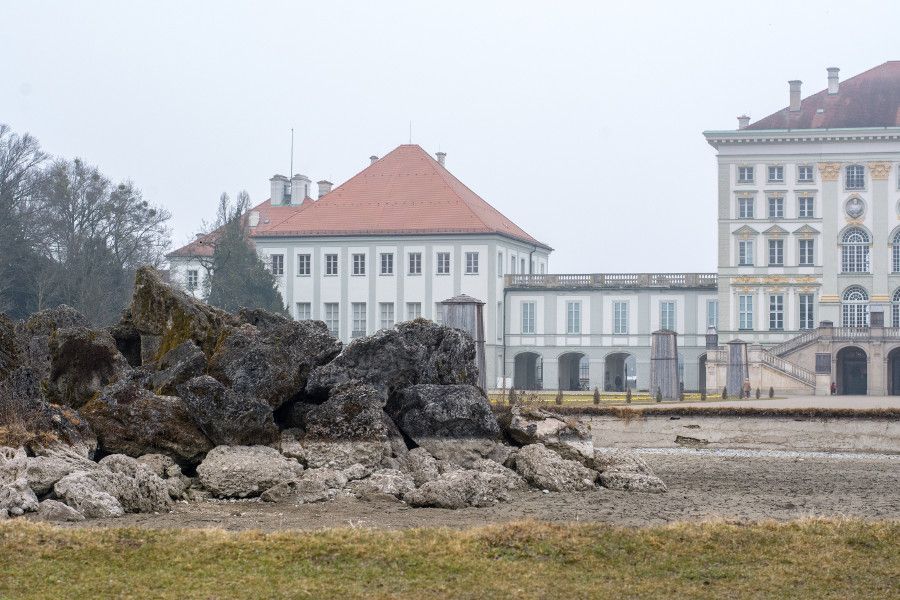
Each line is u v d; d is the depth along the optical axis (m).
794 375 104.69
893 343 107.50
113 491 23.58
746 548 19.56
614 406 62.28
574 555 18.91
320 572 17.88
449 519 23.16
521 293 128.38
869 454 45.47
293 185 154.62
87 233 108.94
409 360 31.55
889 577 18.14
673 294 125.31
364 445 28.58
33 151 107.19
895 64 127.12
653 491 29.33
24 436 24.73
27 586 17.03
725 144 121.75
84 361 31.08
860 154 119.00
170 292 32.88
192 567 17.98
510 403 54.09
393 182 131.88
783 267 120.69
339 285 127.62
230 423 27.72
